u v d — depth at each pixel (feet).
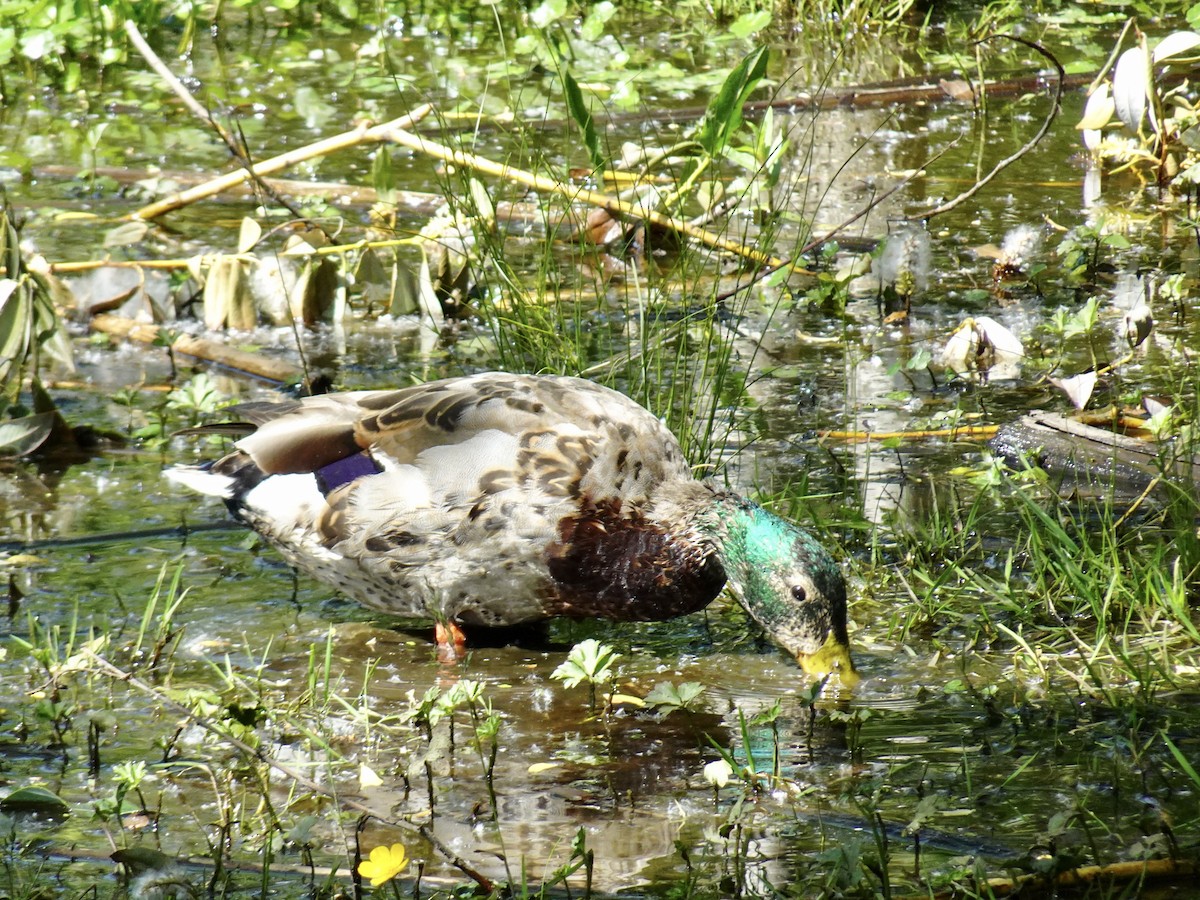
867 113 63.21
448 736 24.62
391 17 78.13
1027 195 54.03
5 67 70.79
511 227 50.47
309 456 28.76
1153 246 48.83
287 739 24.47
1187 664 26.27
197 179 54.54
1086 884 19.56
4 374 37.68
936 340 42.65
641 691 26.45
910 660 27.20
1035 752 23.50
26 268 38.22
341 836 21.43
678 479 28.48
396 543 27.91
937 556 30.86
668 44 74.08
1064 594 28.99
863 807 20.76
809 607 26.37
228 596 30.09
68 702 25.54
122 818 21.84
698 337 42.19
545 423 27.96
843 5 77.00
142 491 34.81
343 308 45.29
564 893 19.76
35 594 29.73
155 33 75.97
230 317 44.65
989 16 73.31
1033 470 32.76
